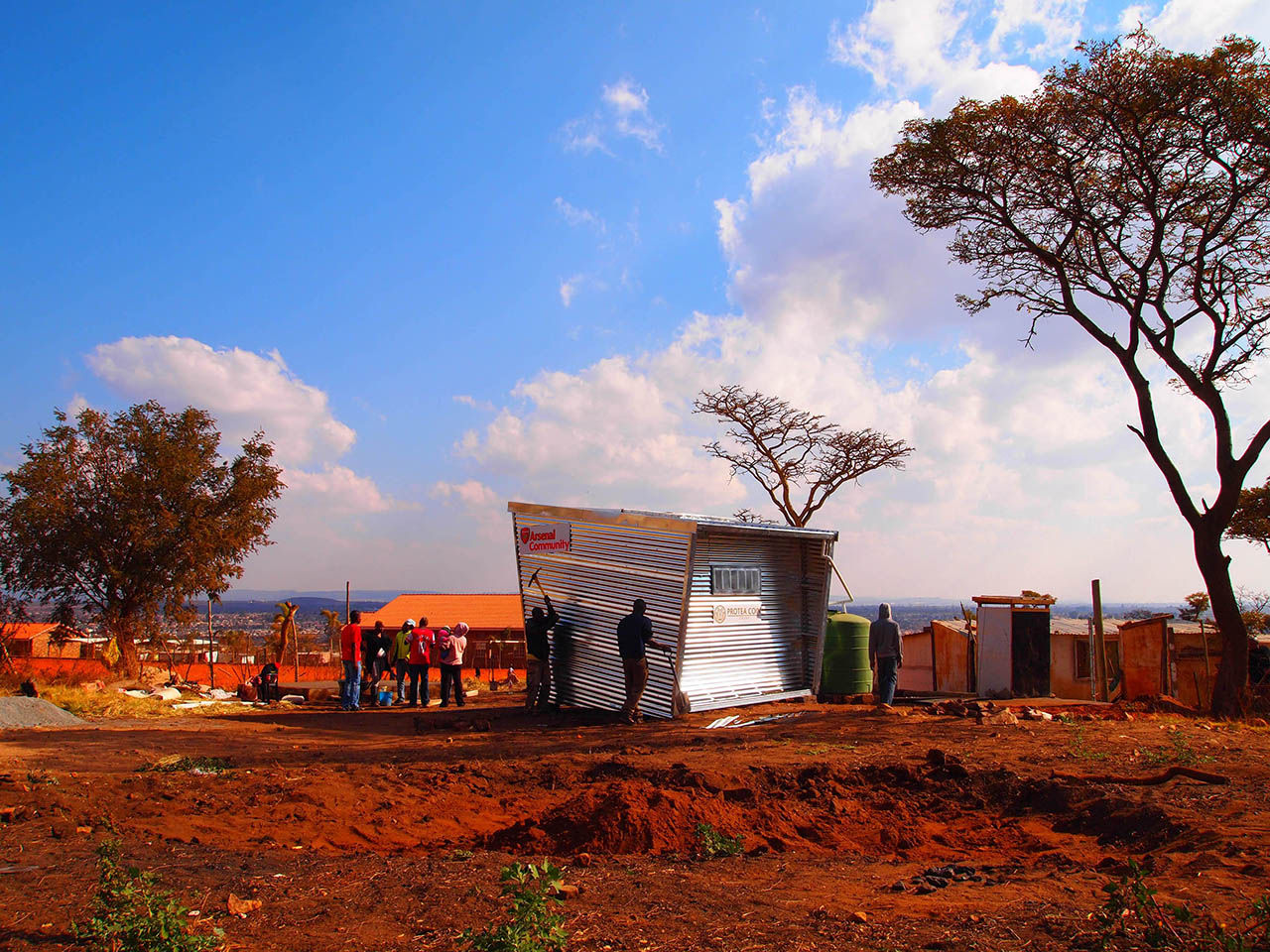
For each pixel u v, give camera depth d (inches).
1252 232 790.5
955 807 354.6
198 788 382.9
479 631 2289.6
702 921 187.2
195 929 178.9
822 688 840.9
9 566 1149.7
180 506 1214.3
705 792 352.8
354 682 805.9
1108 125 786.8
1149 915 163.8
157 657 1336.1
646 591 703.1
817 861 255.1
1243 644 735.7
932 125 855.7
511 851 287.3
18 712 609.9
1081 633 1016.9
